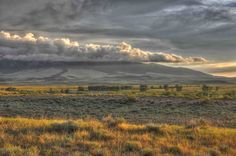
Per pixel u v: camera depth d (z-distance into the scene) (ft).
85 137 45.98
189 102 168.66
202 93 256.11
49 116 110.42
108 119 62.75
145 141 45.24
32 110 132.16
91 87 412.57
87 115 117.29
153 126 53.62
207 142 47.21
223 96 213.05
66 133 48.26
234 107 152.46
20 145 40.50
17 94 249.55
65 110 135.54
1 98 197.36
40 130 49.96
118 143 42.86
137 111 135.74
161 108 150.10
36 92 298.76
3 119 58.08
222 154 40.75
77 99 184.96
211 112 132.98
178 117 112.57
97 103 170.60
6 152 35.45
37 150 37.42
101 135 47.19
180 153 40.24
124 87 438.40
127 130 52.75
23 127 50.85
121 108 150.00
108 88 414.21
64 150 38.60
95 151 37.99
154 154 38.24
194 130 53.57
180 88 357.61
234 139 49.55
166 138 47.42
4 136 44.14
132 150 40.27
